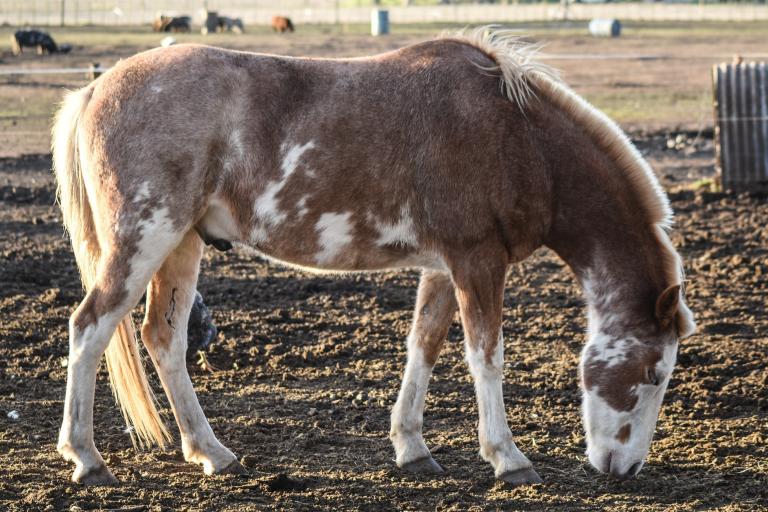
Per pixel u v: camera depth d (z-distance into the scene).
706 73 36.44
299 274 12.48
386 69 6.72
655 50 44.97
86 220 6.66
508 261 6.82
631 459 6.59
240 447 7.37
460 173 6.55
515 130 6.65
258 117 6.45
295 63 6.66
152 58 6.57
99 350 6.42
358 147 6.51
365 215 6.61
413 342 7.15
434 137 6.55
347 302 11.35
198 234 6.84
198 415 6.95
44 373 8.83
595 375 6.64
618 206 6.72
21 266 12.14
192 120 6.33
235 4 101.19
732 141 17.02
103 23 65.38
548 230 6.86
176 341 6.97
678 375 9.09
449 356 9.64
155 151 6.28
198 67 6.45
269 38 50.38
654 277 6.66
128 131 6.33
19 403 8.09
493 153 6.56
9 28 58.12
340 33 55.25
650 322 6.59
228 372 9.02
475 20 68.69
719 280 12.29
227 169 6.46
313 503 6.38
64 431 6.52
